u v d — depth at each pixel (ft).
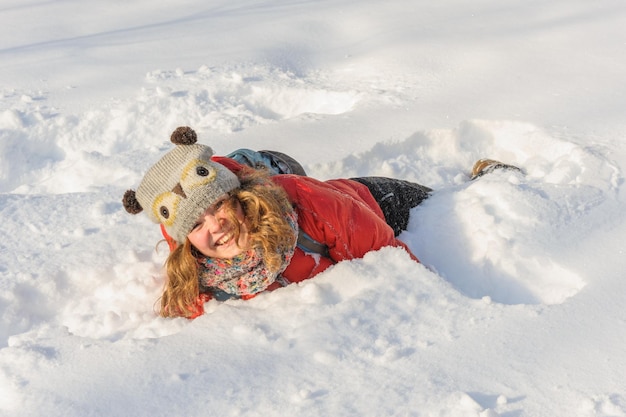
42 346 8.11
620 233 9.03
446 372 7.04
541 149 11.68
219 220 7.84
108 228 10.55
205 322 8.16
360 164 11.86
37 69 16.66
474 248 9.48
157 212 7.84
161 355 7.73
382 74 14.93
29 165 13.73
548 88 13.35
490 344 7.33
